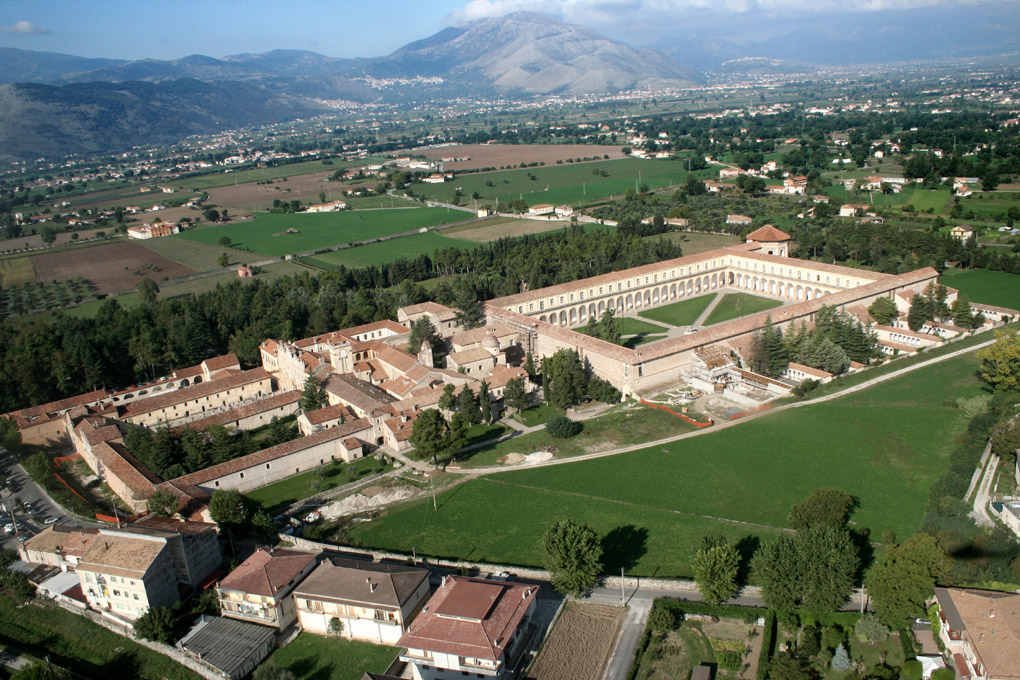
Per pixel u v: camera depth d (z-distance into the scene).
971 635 99.00
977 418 158.38
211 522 143.38
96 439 180.75
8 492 172.12
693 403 193.88
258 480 167.62
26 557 140.50
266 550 129.75
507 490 157.38
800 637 108.50
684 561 128.25
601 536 138.00
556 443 178.12
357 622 116.44
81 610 126.19
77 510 158.12
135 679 111.12
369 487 163.88
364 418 185.62
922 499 140.00
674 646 108.38
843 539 114.25
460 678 105.31
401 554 135.88
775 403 187.38
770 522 137.38
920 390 185.25
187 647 113.62
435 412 170.75
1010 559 112.81
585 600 120.19
